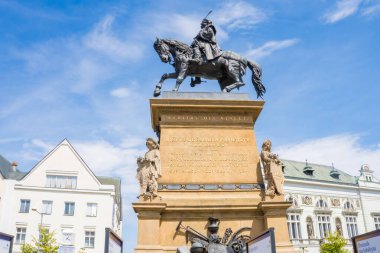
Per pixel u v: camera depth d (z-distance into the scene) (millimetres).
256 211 12523
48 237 46375
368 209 67125
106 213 53188
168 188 12820
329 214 63250
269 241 7906
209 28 15523
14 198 51969
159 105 14000
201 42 15438
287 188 61188
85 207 53125
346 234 63562
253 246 8961
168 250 11852
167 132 13844
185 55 15125
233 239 11938
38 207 52219
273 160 13102
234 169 13391
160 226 12180
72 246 44625
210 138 13844
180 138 13766
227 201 12586
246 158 13617
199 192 12836
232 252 11656
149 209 11977
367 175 69125
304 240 59250
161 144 13602
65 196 53188
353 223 65125
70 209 52781
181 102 14062
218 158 13531
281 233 12008
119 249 9727
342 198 65812
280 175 12938
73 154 55406
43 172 53906
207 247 11594
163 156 13398
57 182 53969
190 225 12219
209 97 14367
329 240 54250
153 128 15641
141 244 11648
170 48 15352
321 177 66500
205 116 14188
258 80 15352
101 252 51438
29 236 50875
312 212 61969
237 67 15180
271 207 12227
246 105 14273
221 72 15500
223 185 13047
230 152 13672
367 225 65938
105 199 53781
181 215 12336
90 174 54719
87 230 52250
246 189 13000
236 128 14117
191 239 12000
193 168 13297
